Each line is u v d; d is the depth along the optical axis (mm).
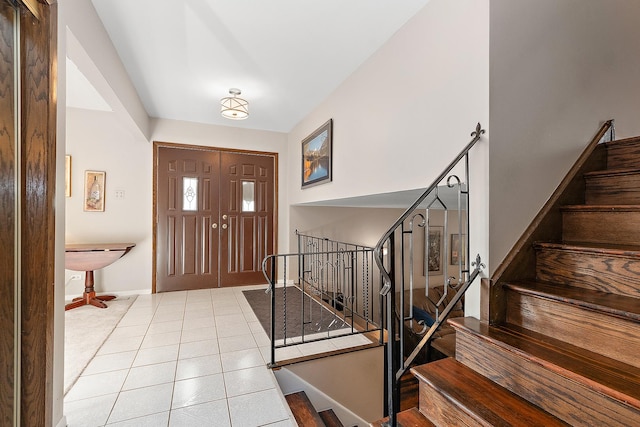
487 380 1244
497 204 1445
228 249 4352
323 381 2266
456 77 1618
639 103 1954
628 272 1173
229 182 4375
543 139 1592
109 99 2480
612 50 1864
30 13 1213
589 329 1115
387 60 2227
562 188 1621
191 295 3881
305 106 3561
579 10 1746
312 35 2180
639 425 833
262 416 1609
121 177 3812
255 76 2795
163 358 2191
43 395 1261
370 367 2438
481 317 1440
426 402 1304
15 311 1188
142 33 2154
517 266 1464
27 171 1216
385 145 2244
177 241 4086
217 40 2242
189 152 4160
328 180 3139
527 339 1219
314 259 4613
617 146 1687
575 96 1713
